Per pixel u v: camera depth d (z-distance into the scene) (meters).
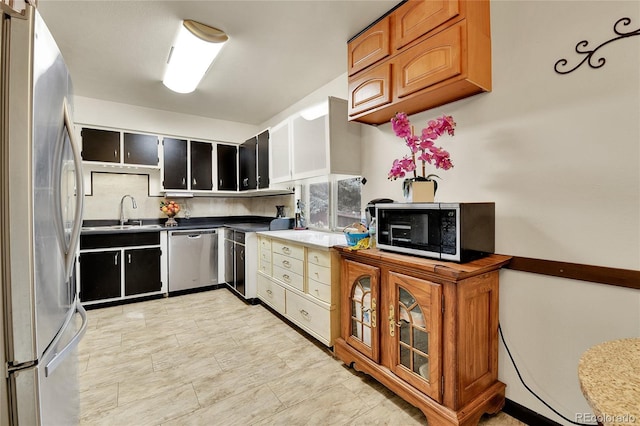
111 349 2.30
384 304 1.71
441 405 1.41
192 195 4.09
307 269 2.42
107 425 1.51
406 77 1.75
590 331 1.32
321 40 2.22
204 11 1.89
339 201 3.04
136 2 1.81
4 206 0.80
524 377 1.54
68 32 2.11
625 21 1.21
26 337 0.83
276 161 3.26
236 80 2.92
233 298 3.59
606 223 1.27
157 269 3.54
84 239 3.14
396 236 1.73
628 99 1.21
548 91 1.43
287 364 2.08
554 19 1.40
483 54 1.58
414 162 1.75
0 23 0.79
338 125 2.44
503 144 1.60
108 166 3.61
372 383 1.86
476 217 1.50
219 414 1.60
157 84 3.01
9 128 0.80
